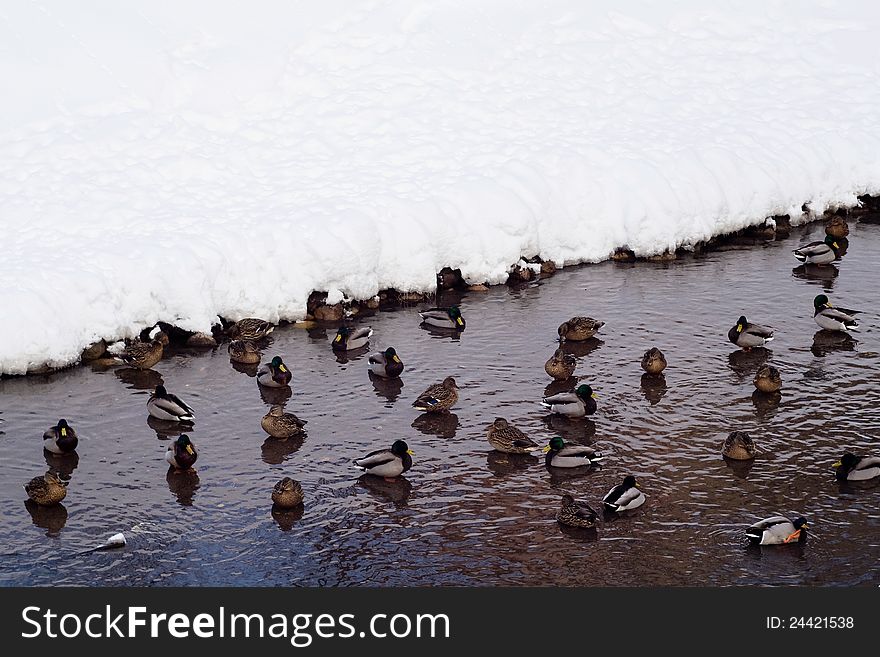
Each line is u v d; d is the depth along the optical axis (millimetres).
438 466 15805
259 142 25469
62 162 23828
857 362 18906
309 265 21234
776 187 25469
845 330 20047
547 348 19703
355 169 24469
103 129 25047
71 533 14102
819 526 14180
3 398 17672
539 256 23469
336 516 14539
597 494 15016
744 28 32312
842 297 21641
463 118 26781
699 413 17203
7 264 19781
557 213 23828
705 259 23953
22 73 26188
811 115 28406
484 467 15789
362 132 26031
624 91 28781
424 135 25953
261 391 18188
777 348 19484
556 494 15047
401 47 29375
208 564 13508
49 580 13195
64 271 19547
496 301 21938
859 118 28438
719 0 33406
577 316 20953
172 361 19312
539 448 16172
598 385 18219
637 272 23281
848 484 15133
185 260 20328
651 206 24000
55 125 25094
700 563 13445
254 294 20734
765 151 26375
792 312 21000
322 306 21125
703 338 19938
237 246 21156
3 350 18141
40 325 18500
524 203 23500
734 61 30719
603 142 26031
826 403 17438
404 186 23656
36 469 15633
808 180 26125
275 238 21422
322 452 16203
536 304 21703
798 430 16609
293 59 28484
